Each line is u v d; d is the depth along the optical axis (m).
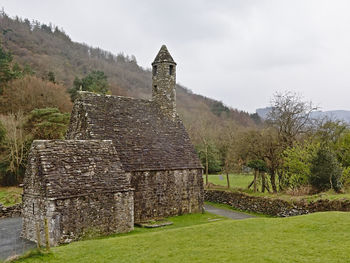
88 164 17.84
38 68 71.19
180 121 27.72
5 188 39.44
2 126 40.88
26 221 17.44
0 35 75.19
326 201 20.53
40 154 16.70
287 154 29.86
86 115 22.00
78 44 113.19
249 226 15.19
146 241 13.44
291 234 13.38
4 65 52.72
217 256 11.02
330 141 35.47
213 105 96.75
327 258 10.23
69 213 15.92
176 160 24.45
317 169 24.50
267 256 10.70
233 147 36.34
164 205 23.17
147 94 98.75
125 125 23.45
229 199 31.28
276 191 31.16
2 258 13.96
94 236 16.73
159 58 27.73
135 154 22.30
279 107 33.34
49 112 44.16
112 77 96.75
